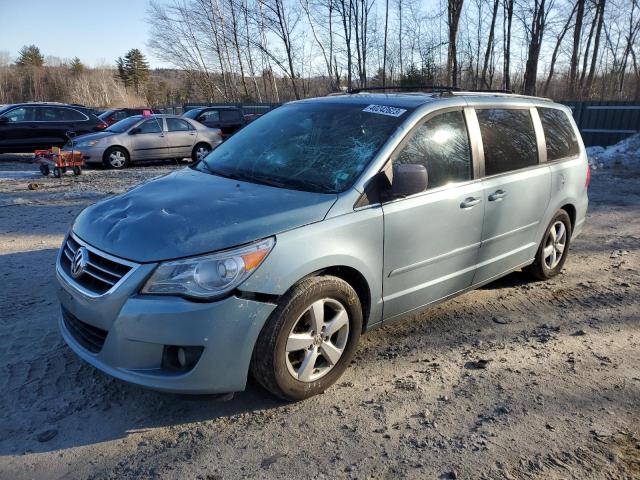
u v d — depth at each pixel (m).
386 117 3.70
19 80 79.62
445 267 3.84
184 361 2.72
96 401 3.11
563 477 2.54
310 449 2.73
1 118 15.09
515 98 4.66
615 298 4.82
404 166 3.21
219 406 3.09
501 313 4.46
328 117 3.94
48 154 11.88
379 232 3.28
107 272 2.79
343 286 3.12
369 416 3.00
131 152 13.83
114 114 23.89
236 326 2.72
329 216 3.07
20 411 2.98
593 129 16.81
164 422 2.95
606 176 12.21
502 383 3.36
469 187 3.88
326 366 3.23
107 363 2.79
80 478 2.52
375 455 2.68
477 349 3.82
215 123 19.52
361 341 3.91
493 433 2.86
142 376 2.71
